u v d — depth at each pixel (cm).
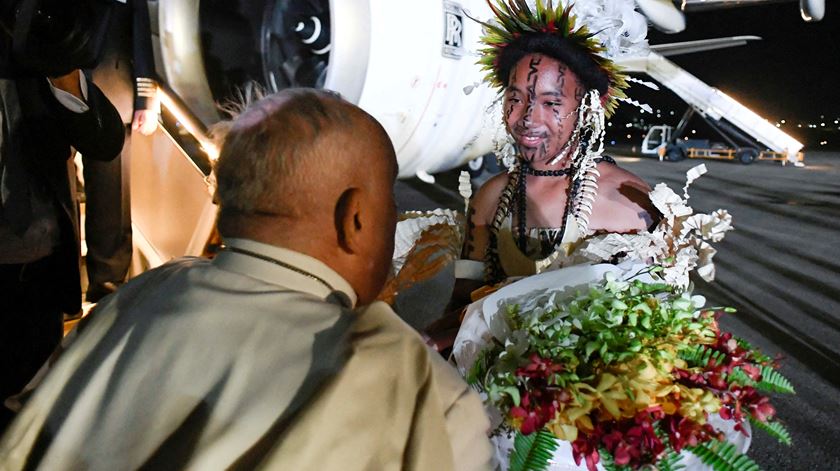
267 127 103
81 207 327
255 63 588
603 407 133
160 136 306
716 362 140
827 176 1617
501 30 185
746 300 612
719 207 1131
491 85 195
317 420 87
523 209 187
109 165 265
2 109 189
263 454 89
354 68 561
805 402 411
